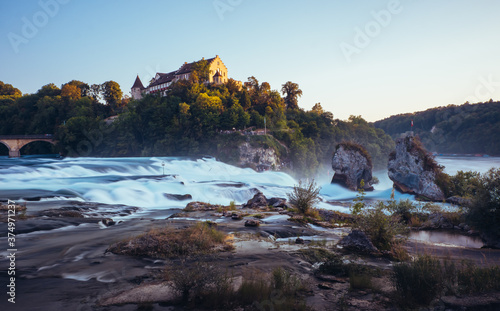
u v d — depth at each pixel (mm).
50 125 150875
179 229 12305
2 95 196750
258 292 6438
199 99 124562
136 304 6035
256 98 146000
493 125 158625
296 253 10086
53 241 11406
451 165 110562
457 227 16766
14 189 30891
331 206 27266
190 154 115938
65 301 6156
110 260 9094
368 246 10547
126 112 136250
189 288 6434
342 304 6168
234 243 11383
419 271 6723
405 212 19875
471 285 6691
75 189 29156
